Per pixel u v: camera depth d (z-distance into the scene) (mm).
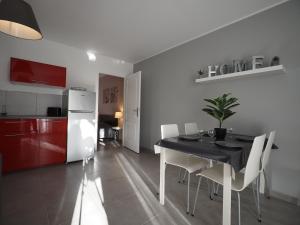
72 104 3225
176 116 3633
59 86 3383
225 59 2781
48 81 3234
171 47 3773
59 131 3104
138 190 2238
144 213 1743
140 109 4562
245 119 2518
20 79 2953
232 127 2658
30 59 3322
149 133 4355
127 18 2658
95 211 1750
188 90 3383
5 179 2465
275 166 2217
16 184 2314
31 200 1922
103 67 4367
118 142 5484
